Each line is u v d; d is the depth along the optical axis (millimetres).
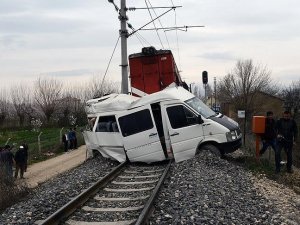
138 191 11281
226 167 13875
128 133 16031
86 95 65125
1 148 19656
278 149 15164
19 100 67062
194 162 13867
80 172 15719
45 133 52906
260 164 16016
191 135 15258
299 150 26391
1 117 64812
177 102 15500
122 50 22078
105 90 62656
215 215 8539
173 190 10547
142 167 15641
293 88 73438
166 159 15719
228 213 8789
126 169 15336
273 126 16109
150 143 15789
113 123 16609
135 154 15953
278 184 13328
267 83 79625
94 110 17297
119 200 10367
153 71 20250
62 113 66000
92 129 17531
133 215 8984
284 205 10148
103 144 16875
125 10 21859
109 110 16594
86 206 9898
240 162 16234
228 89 72750
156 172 14180
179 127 15297
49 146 35844
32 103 67062
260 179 13352
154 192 9781
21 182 18094
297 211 9812
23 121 66125
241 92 70062
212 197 9867
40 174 21375
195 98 16672
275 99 71438
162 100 15594
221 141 15133
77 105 65938
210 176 12086
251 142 26438
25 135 49875
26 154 21625
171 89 16500
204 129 15258
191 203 9266
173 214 8617
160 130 15914
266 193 11195
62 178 15320
